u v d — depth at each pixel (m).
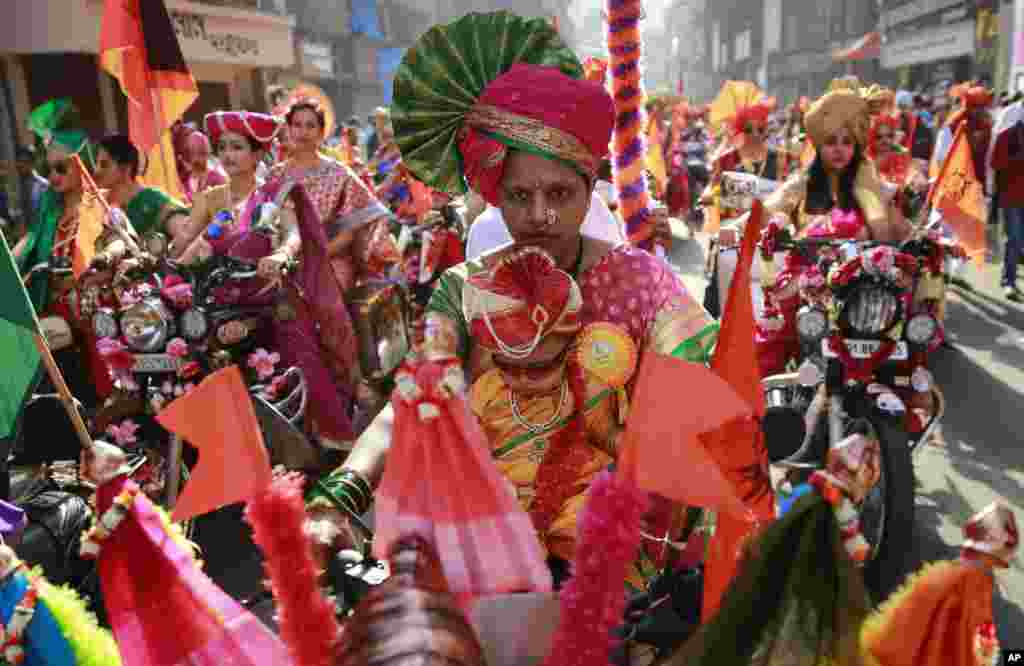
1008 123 8.46
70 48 13.16
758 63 61.03
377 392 4.60
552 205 1.59
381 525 1.29
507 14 1.67
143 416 3.61
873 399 3.53
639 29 2.46
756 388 1.39
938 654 1.07
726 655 1.15
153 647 1.29
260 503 1.20
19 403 1.89
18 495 3.58
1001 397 5.80
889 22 36.69
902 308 3.51
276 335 3.83
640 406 1.15
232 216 4.25
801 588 1.12
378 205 4.81
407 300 5.29
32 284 4.52
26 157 12.00
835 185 4.20
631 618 1.58
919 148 12.13
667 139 16.25
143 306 3.43
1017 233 8.57
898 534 3.36
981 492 4.41
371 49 40.03
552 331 1.60
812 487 1.13
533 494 1.67
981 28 27.23
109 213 3.87
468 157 1.65
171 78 4.95
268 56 19.09
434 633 1.07
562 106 1.53
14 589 1.34
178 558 1.32
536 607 1.38
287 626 1.20
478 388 1.73
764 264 3.91
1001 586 3.45
